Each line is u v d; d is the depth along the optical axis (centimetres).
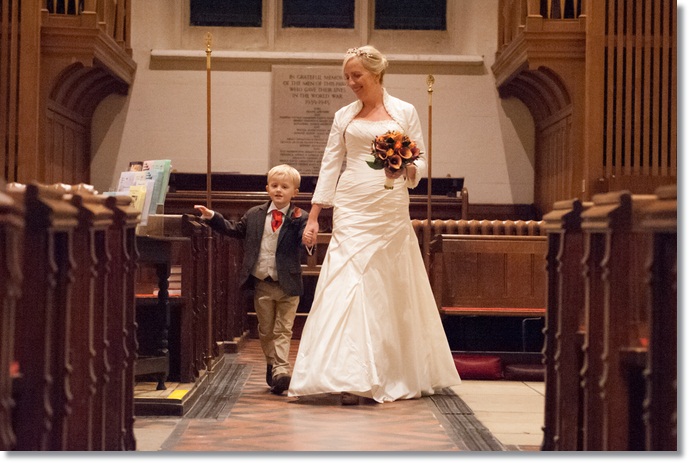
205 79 1205
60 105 1051
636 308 311
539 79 1070
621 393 295
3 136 962
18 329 268
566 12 1034
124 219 344
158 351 545
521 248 691
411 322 558
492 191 1202
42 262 262
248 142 1206
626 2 972
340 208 562
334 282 547
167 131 1198
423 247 752
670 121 964
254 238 574
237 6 1255
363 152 561
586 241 323
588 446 312
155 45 1213
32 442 260
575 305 338
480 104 1204
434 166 1204
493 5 1211
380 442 415
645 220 266
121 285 343
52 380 275
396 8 1265
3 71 963
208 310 623
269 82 1211
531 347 707
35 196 256
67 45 978
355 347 530
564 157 1050
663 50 966
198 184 1089
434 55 1201
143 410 481
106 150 1191
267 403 529
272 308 573
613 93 975
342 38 1255
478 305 690
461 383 616
